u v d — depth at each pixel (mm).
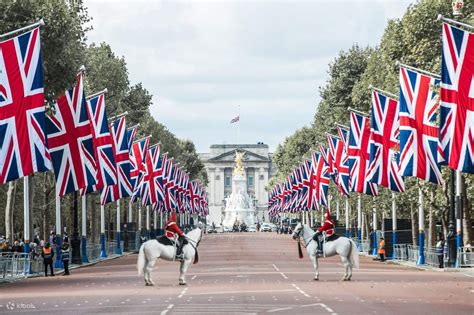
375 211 111562
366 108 126188
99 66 124688
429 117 61938
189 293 48812
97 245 111938
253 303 41438
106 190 86188
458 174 74688
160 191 116125
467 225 83188
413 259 89375
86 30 89250
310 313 36188
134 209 169875
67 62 67750
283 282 58688
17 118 51406
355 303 41344
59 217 83625
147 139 106500
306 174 137750
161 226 171000
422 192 79875
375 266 84062
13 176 51219
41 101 51562
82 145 66188
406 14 90125
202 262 94000
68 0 87812
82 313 37375
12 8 65062
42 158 51500
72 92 66062
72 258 90125
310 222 194125
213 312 36812
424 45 88250
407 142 62094
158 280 62406
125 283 59188
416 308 38750
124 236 132500
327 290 50469
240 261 94938
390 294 47219
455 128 51094
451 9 87625
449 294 47188
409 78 62219
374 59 127062
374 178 74875
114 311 38031
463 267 75875
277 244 159000
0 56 51469
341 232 148750
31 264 74375
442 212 84062
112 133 84000
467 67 51062
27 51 51562
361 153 82750
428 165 61906
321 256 60688
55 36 66750
